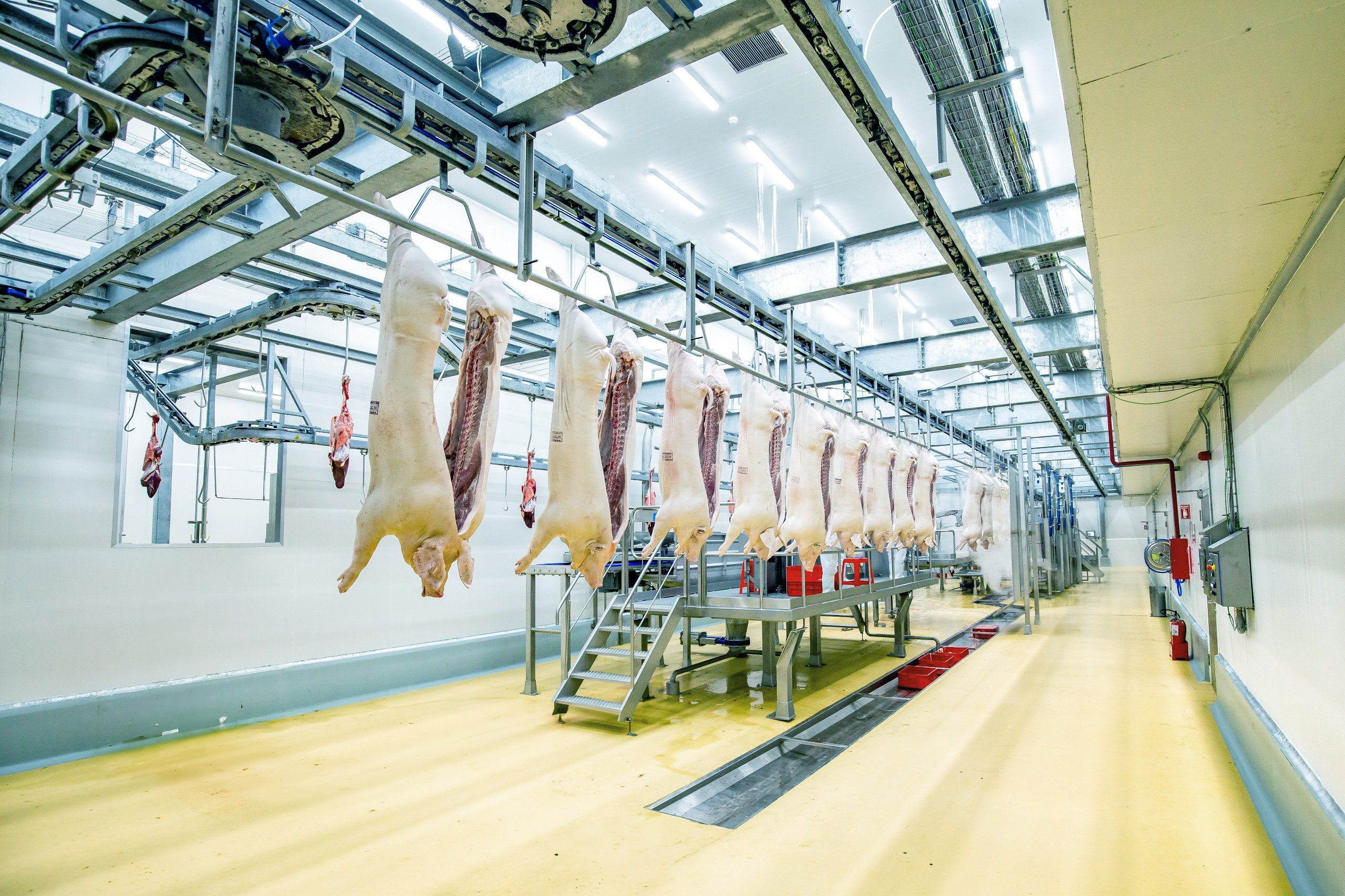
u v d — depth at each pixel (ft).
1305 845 9.23
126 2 6.86
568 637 21.13
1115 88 5.92
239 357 21.08
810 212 25.08
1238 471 15.51
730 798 13.26
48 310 14.55
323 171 9.90
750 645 30.78
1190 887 9.37
